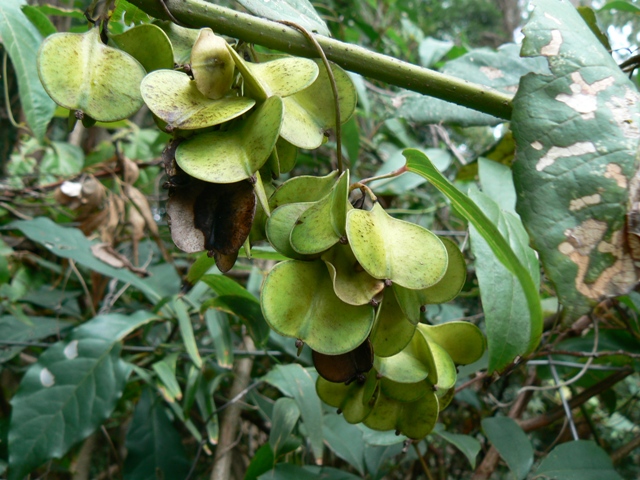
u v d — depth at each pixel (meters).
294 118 0.19
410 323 0.18
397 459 0.51
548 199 0.18
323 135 0.20
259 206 0.19
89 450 0.47
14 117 0.61
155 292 0.45
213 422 0.38
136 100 0.18
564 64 0.20
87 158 0.62
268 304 0.17
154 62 0.20
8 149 0.61
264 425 0.47
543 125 0.19
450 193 0.19
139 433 0.39
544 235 0.18
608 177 0.18
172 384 0.38
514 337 0.24
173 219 0.17
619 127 0.19
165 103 0.17
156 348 0.43
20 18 0.31
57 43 0.18
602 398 0.45
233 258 0.17
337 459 0.45
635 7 0.34
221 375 0.42
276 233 0.18
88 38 0.19
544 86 0.20
